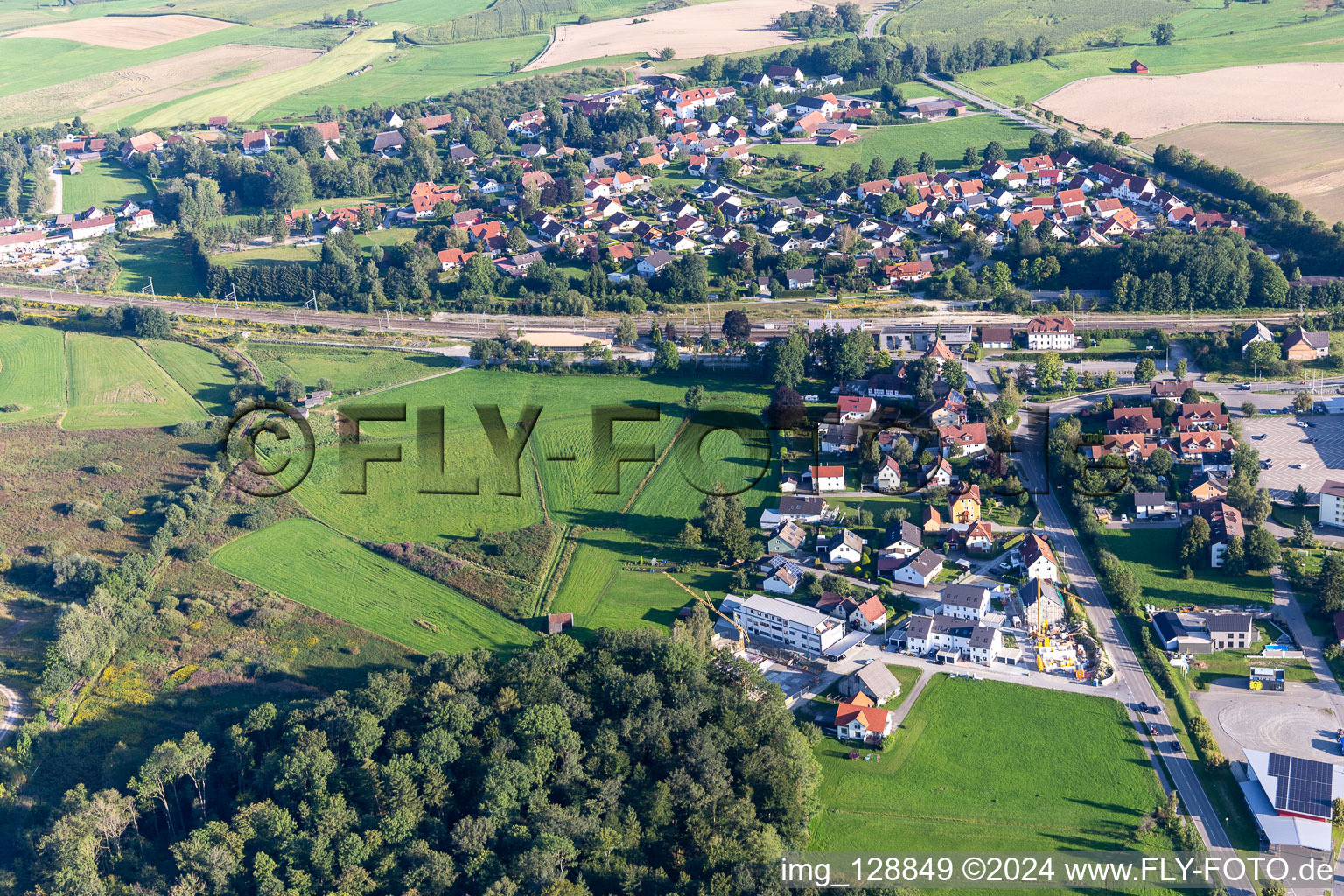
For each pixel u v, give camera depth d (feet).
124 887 581.53
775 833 590.55
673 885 563.48
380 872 563.89
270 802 608.19
